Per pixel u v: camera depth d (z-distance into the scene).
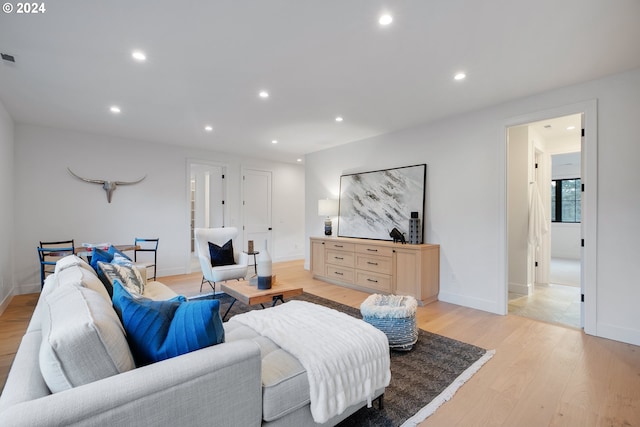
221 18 1.94
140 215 5.17
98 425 0.85
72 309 1.13
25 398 0.90
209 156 5.99
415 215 4.01
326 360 1.46
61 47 2.27
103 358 1.00
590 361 2.33
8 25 2.00
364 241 4.48
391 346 2.47
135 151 5.11
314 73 2.71
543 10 1.87
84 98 3.27
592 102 2.82
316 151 5.95
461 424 1.66
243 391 1.17
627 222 2.66
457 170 3.81
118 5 1.80
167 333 1.23
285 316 2.02
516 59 2.46
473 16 1.93
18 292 4.16
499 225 3.43
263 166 6.86
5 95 3.19
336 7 1.84
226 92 3.11
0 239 3.44
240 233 6.47
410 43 2.24
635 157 2.63
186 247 5.65
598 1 1.78
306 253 6.15
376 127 4.33
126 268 2.51
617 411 1.75
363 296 4.16
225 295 4.19
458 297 3.78
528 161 4.29
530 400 1.86
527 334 2.85
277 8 1.85
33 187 4.28
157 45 2.25
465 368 2.23
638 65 2.57
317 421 1.37
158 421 0.97
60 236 4.48
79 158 4.62
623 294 2.68
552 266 6.69
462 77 2.79
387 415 1.72
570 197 8.03
